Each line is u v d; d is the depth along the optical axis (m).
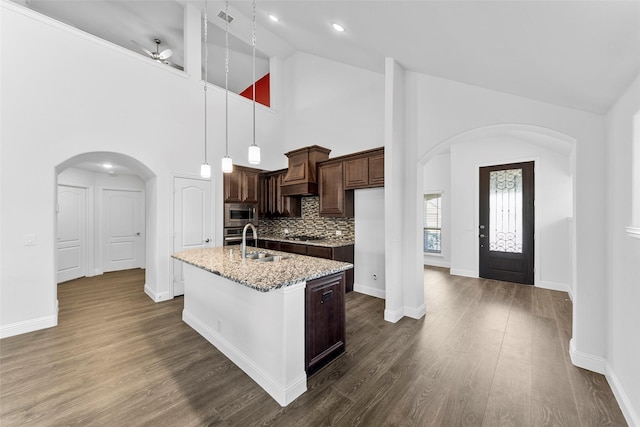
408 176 3.34
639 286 1.55
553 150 4.33
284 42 5.64
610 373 1.97
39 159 3.01
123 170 5.54
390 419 1.68
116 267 5.96
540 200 4.54
